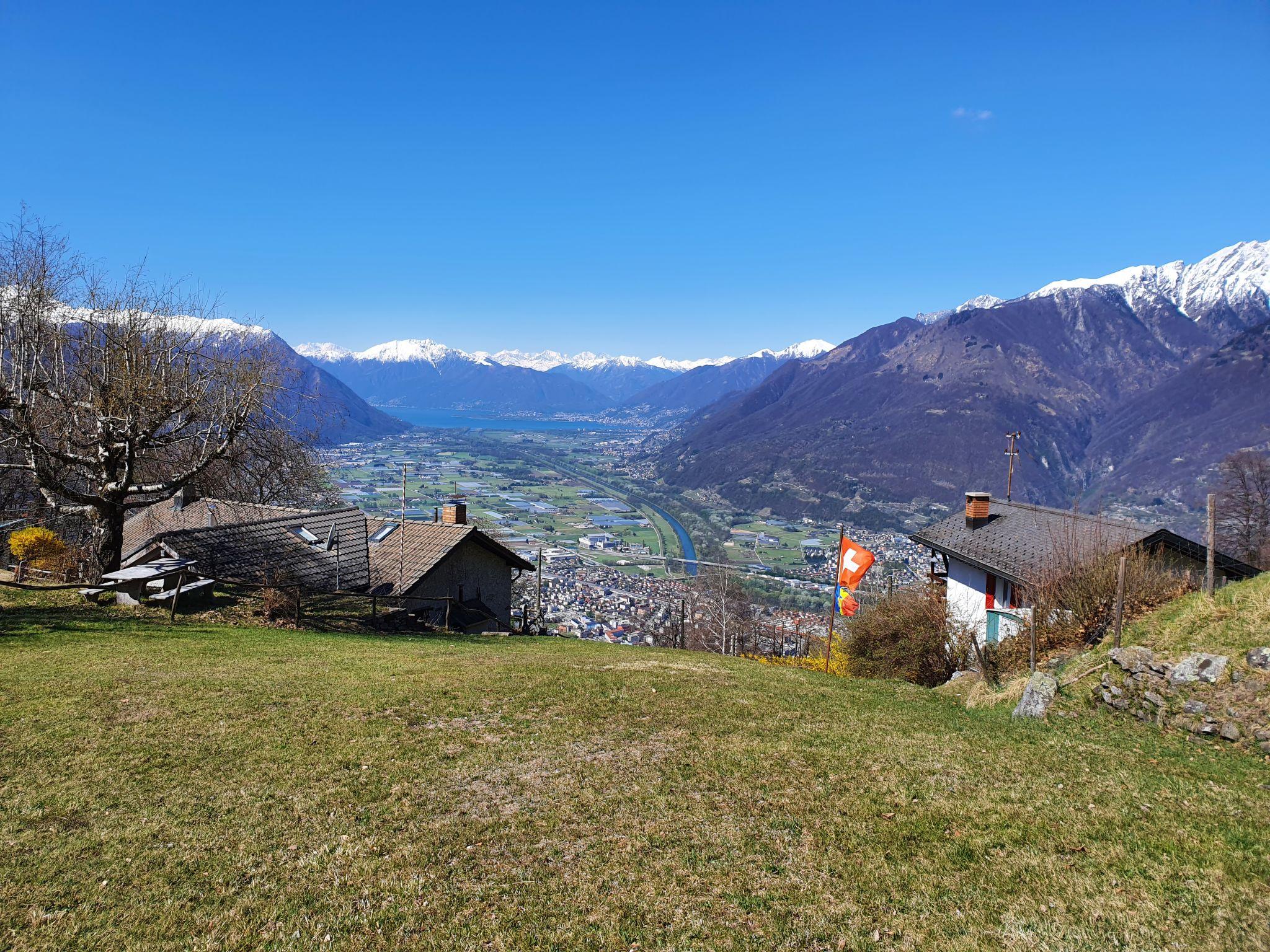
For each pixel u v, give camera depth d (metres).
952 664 22.22
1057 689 13.61
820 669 28.39
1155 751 10.56
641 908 6.57
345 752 10.10
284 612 21.44
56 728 10.31
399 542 29.48
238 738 10.41
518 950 5.97
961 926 6.18
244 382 25.77
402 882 6.93
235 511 31.55
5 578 23.00
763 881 7.02
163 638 17.09
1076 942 5.85
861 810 8.56
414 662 16.52
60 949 5.80
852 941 6.04
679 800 8.88
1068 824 7.93
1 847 7.18
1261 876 6.58
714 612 50.91
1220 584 22.66
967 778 9.48
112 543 22.95
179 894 6.59
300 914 6.38
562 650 22.62
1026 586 22.23
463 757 10.11
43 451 21.91
